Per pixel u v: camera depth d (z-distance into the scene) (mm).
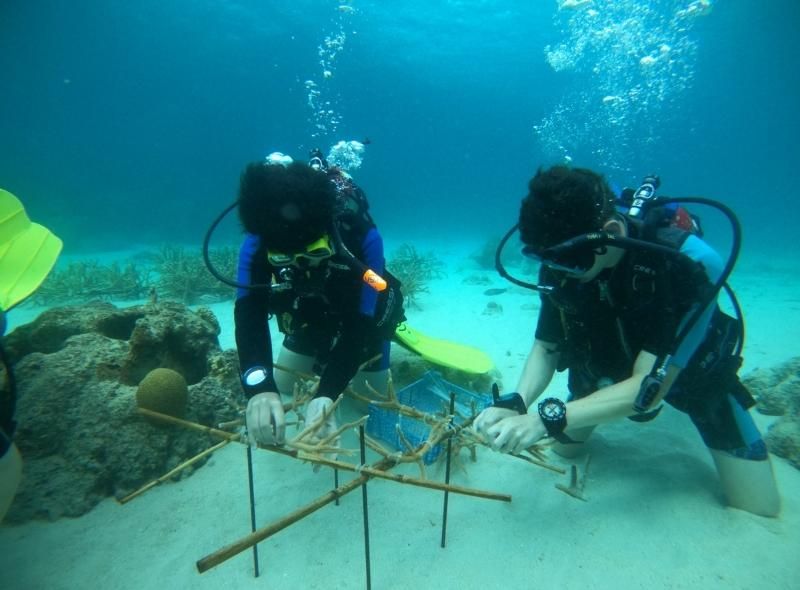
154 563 2205
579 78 41125
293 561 2223
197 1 27062
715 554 2271
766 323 6961
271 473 2906
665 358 2010
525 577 2150
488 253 14344
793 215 38781
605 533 2428
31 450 2660
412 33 31094
